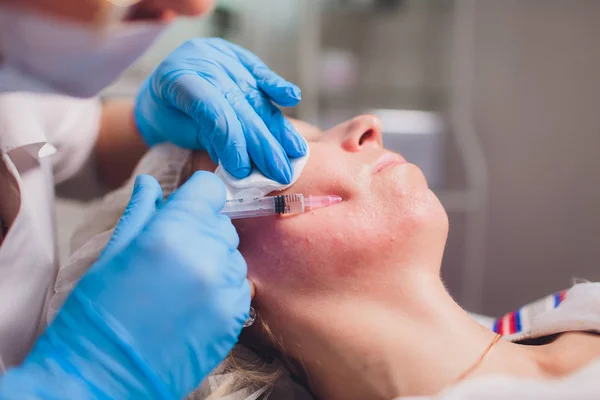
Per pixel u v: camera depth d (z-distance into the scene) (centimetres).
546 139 259
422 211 87
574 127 255
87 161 132
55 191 139
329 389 86
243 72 103
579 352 91
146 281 70
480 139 265
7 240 87
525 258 267
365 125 99
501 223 267
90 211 110
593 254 260
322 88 238
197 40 109
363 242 84
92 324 68
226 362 88
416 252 87
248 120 91
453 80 249
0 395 60
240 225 89
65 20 54
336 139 99
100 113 134
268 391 88
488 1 253
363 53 253
